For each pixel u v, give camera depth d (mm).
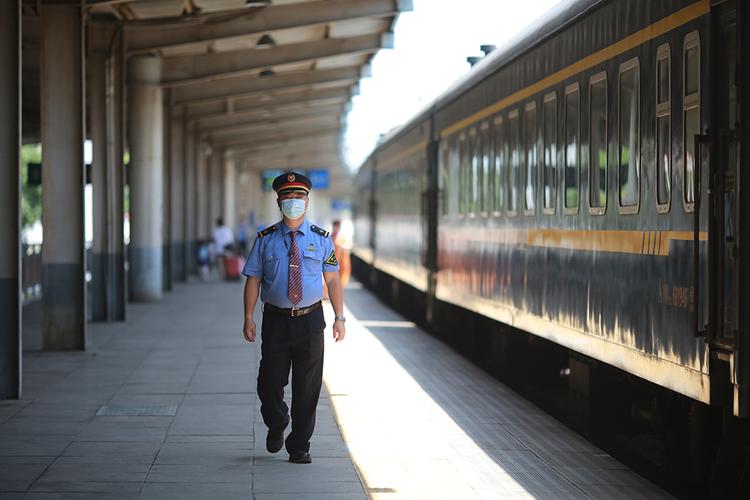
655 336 8805
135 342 19156
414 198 24078
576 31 11273
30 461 9227
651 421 9953
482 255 16281
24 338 20094
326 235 8984
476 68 17141
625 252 9633
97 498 7941
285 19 23844
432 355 17766
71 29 17266
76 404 12367
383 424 11328
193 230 42344
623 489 8578
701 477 8586
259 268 8898
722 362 7512
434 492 8344
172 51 26641
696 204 7543
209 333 20766
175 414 11695
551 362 15273
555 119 12102
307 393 9094
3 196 12711
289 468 9016
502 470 9211
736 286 7113
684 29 8188
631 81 9492
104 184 22172
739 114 7098
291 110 44094
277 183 8859
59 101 17344
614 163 9969
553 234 12172
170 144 32656
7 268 12734
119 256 22672
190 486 8336
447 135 19672
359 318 25906
